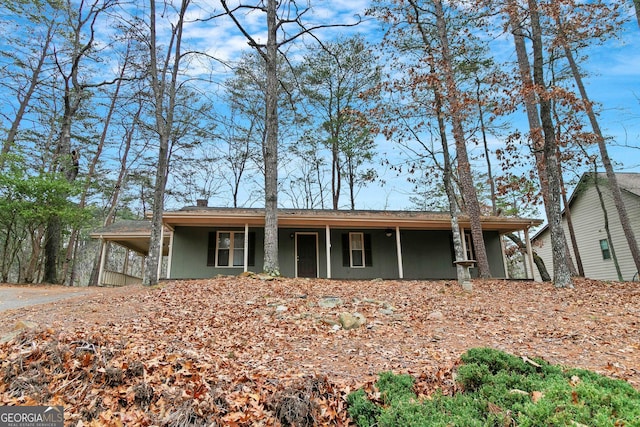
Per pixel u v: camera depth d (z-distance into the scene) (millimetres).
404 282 11547
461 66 14422
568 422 2330
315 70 22250
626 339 5758
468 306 7980
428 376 3977
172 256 13969
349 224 14344
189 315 6816
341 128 23344
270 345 5449
